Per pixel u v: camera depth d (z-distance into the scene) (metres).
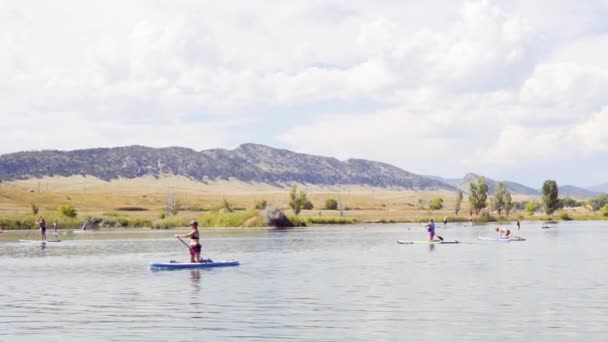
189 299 31.28
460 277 39.84
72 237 95.94
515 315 26.72
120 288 35.53
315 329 24.17
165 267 46.06
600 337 22.80
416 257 55.12
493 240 82.31
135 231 120.94
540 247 68.12
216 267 46.72
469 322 25.33
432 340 22.39
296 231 116.62
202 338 22.86
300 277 40.16
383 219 175.50
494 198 193.25
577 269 44.53
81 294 33.31
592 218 192.50
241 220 139.62
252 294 32.81
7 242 81.94
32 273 43.53
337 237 92.31
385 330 23.97
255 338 22.80
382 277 40.00
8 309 28.86
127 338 22.98
